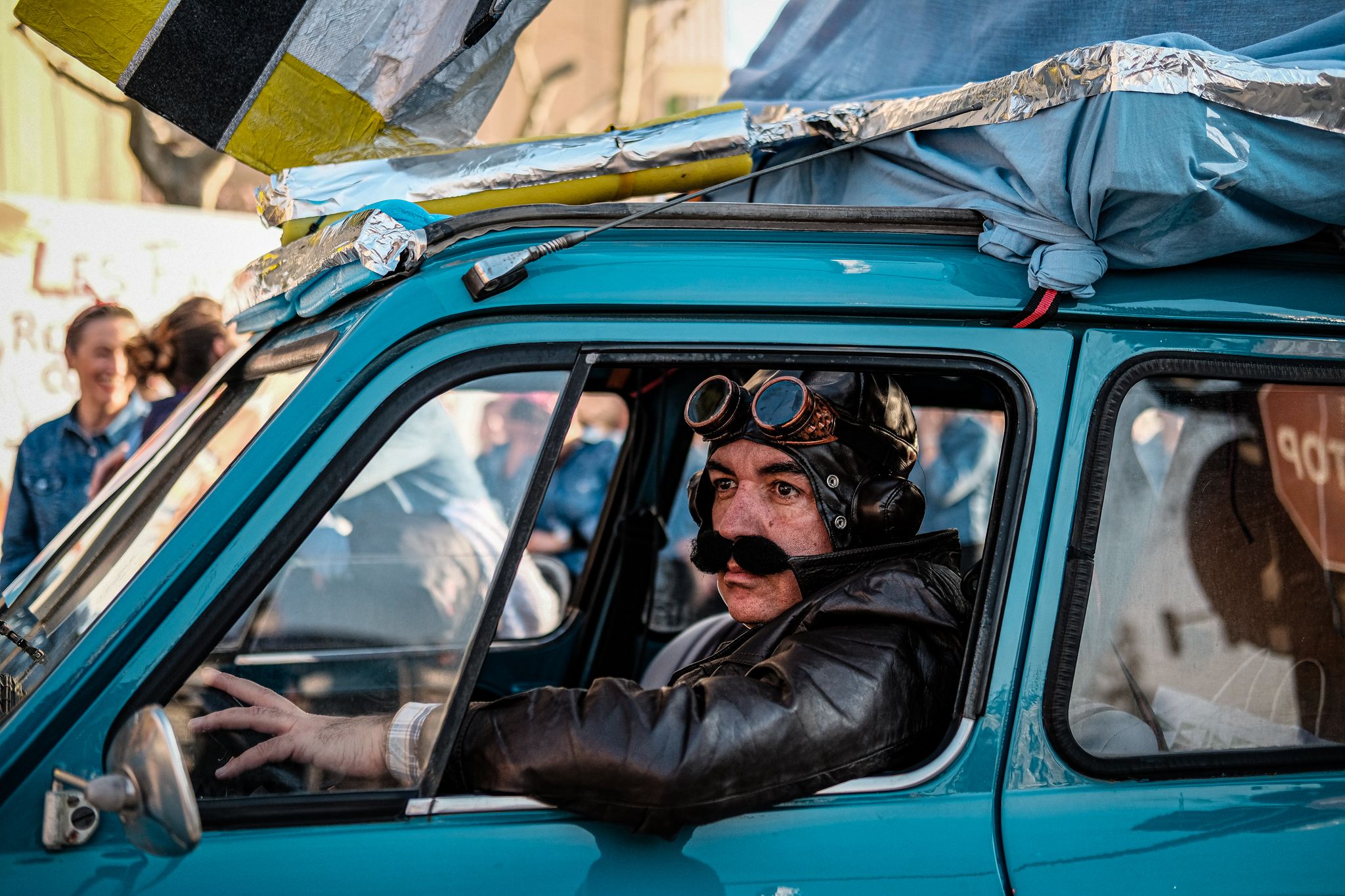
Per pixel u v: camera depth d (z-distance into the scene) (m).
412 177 1.67
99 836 1.23
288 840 1.27
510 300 1.39
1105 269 1.47
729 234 1.48
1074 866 1.36
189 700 1.39
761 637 1.58
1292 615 1.53
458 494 1.76
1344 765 1.49
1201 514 1.51
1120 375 1.48
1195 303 1.51
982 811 1.37
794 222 1.49
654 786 1.27
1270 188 1.42
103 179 5.29
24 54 5.07
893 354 1.45
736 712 1.32
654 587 2.72
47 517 3.95
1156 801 1.42
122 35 1.66
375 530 1.78
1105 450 1.46
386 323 1.37
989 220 1.51
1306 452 1.54
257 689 1.45
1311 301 1.54
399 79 1.76
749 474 1.69
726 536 1.71
